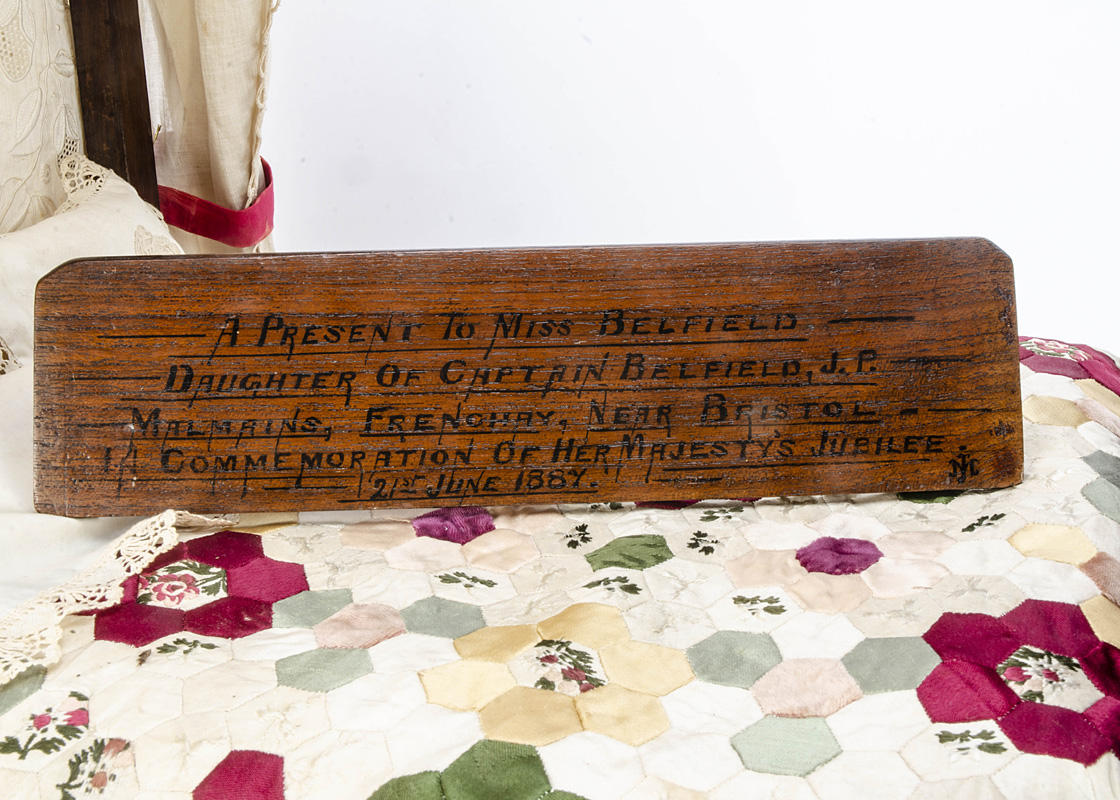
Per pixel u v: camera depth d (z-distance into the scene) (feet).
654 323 3.26
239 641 2.66
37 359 3.14
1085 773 2.09
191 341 3.18
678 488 3.35
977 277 3.28
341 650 2.61
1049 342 4.42
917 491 3.44
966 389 3.33
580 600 2.87
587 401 3.28
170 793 2.13
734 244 3.24
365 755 2.20
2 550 3.00
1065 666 2.46
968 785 2.06
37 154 4.45
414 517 3.45
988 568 2.92
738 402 3.30
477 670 2.51
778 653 2.60
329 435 3.25
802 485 3.36
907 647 2.57
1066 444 3.54
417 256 3.18
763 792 2.08
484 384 3.25
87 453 3.19
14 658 2.48
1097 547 2.94
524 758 2.18
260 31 4.83
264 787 2.12
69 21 4.80
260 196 5.49
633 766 2.16
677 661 2.56
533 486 3.33
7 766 2.19
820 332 3.28
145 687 2.43
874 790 2.08
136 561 2.99
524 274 3.21
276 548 3.22
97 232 4.02
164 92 5.37
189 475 3.23
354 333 3.20
